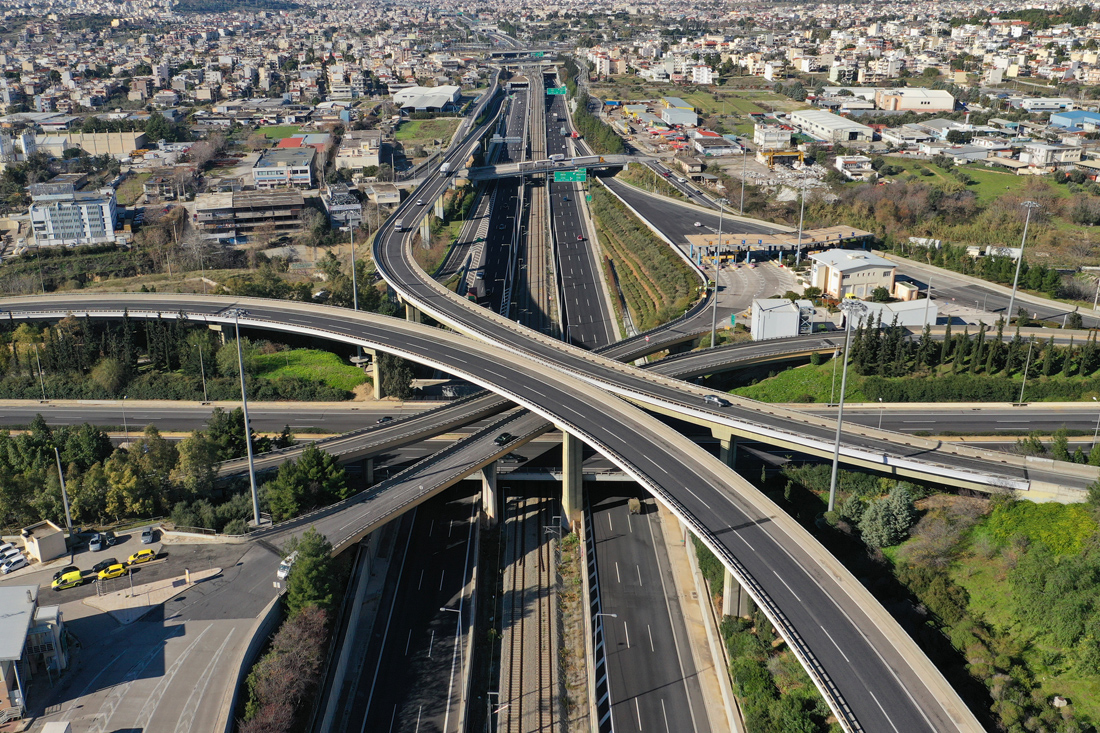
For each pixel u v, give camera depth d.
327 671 139.12
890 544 160.38
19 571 150.38
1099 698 123.19
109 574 147.12
